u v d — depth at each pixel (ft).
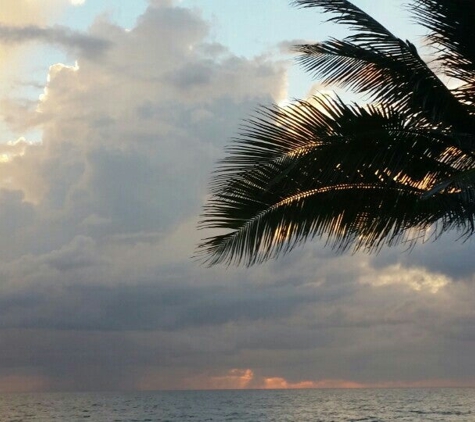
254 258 25.21
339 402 367.04
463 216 24.47
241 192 24.68
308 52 26.20
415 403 336.08
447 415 234.38
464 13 24.56
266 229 25.05
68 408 338.75
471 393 526.16
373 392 599.16
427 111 24.36
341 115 23.67
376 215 25.46
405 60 24.81
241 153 24.34
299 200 25.04
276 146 24.08
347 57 25.71
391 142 23.77
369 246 25.93
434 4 25.00
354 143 23.81
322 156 24.00
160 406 352.69
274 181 23.22
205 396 538.88
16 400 479.00
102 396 591.37
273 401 396.57
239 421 218.18
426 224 25.57
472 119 24.77
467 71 25.64
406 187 24.98
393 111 23.89
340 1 25.73
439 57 25.88
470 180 20.02
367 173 24.82
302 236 25.39
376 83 25.54
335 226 25.63
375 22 25.35
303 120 23.94
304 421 208.44
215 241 25.13
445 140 24.07
